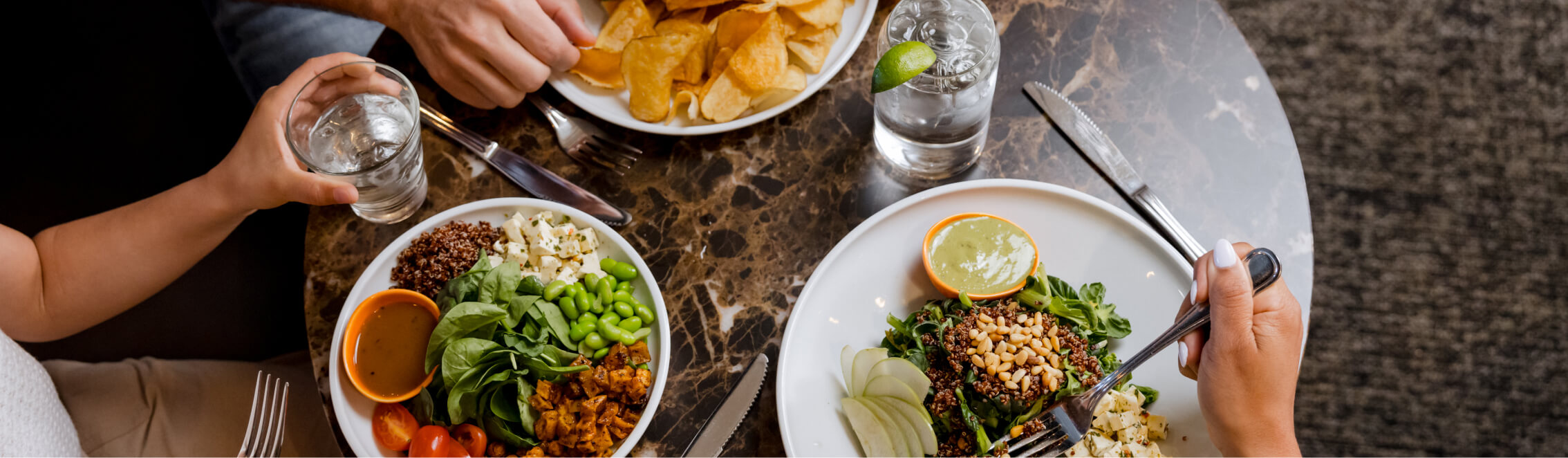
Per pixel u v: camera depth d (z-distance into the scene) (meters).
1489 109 1.34
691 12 0.92
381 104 0.89
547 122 0.94
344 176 0.84
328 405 0.88
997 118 0.92
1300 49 1.38
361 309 0.84
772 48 0.87
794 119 0.93
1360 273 1.31
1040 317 0.81
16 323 0.91
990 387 0.80
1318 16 1.38
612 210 0.90
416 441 0.81
